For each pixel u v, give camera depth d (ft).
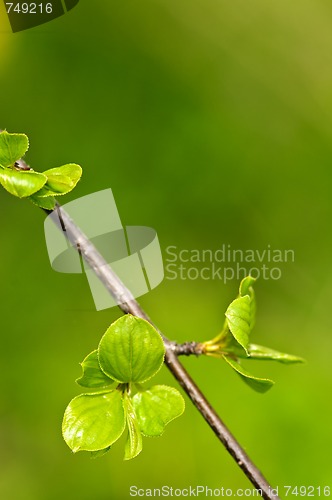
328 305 3.99
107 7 3.97
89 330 3.47
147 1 4.02
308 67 4.19
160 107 4.02
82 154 3.83
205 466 3.25
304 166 4.19
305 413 3.37
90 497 3.25
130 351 1.80
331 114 4.19
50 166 3.78
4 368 3.40
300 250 4.11
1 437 3.33
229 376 3.44
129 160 3.94
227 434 1.92
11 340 3.44
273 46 4.17
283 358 1.94
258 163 4.12
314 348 3.85
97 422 1.80
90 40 3.90
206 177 4.06
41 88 3.79
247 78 4.16
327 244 4.12
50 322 3.49
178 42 4.08
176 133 4.05
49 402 3.37
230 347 1.94
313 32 4.18
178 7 4.06
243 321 1.85
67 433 1.79
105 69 3.92
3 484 3.25
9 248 3.65
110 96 3.94
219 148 4.07
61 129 3.82
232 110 4.13
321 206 4.14
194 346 1.94
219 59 4.13
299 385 3.49
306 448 3.29
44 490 3.26
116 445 3.33
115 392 1.82
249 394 3.41
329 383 3.62
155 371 1.81
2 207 3.75
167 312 3.70
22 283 3.53
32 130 3.75
